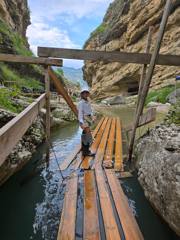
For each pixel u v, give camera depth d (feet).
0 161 9.21
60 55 21.52
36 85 87.86
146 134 23.67
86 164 21.18
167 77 95.45
